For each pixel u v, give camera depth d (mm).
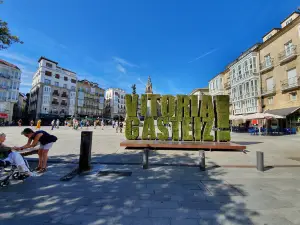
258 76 25000
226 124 10125
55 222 2596
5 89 39656
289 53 20328
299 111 19188
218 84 36438
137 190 3889
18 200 3305
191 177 4863
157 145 9039
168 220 2693
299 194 3744
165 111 10586
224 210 3029
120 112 79438
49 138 5145
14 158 4090
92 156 7469
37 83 50438
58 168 5457
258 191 3896
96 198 3447
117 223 2596
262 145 11117
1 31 5969
